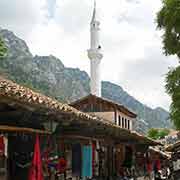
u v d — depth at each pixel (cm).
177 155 3709
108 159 2255
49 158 1248
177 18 1805
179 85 1889
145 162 3784
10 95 750
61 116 1033
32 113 955
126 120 4553
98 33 5762
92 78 5697
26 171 1028
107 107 4062
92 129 1476
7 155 991
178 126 1952
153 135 8475
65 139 1411
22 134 1017
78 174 1524
